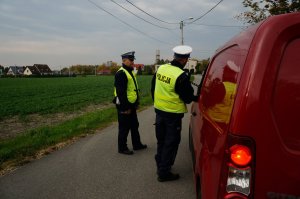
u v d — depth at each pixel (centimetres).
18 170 585
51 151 715
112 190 483
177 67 485
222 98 266
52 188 495
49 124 1253
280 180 211
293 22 213
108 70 15950
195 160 381
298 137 212
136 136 705
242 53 237
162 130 516
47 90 3712
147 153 684
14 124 1271
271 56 215
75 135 881
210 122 294
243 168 213
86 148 735
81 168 588
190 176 536
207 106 338
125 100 651
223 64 309
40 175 555
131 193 471
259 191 212
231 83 246
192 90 478
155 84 531
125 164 607
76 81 6738
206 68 436
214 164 245
